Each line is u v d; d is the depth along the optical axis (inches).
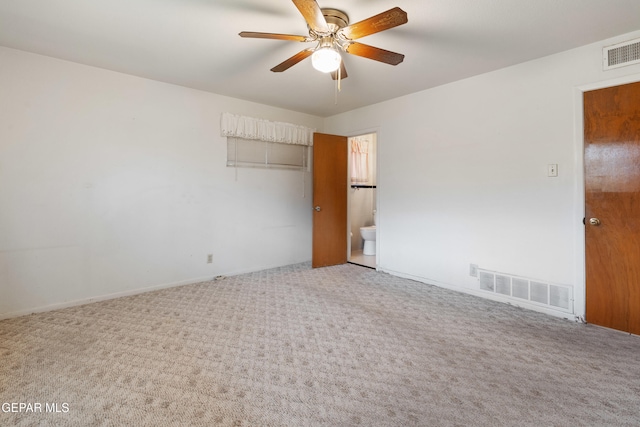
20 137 105.7
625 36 92.4
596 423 58.6
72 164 115.2
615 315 96.3
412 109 149.0
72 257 116.0
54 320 103.4
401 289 137.3
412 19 84.4
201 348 85.8
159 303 119.6
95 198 120.3
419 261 148.8
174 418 59.6
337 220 184.1
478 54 106.3
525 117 112.7
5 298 104.7
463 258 132.2
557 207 106.4
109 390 67.7
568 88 102.9
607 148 96.3
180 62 114.0
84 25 88.7
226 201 155.6
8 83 103.3
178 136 139.4
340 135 185.8
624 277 94.6
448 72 122.4
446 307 116.0
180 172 140.6
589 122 99.4
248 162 162.6
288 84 136.3
